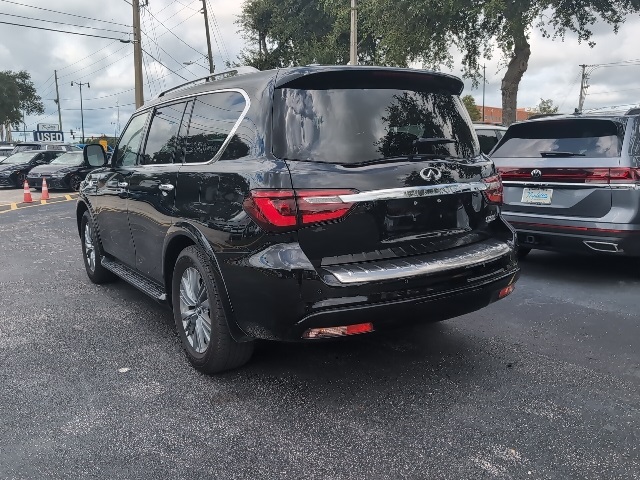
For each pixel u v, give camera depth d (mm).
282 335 3098
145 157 4684
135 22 24562
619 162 5367
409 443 2889
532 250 7723
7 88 64938
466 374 3717
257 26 32656
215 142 3672
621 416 3133
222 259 3303
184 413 3240
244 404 3342
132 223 4742
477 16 17203
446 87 3826
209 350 3598
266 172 3072
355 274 3020
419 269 3154
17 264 7406
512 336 4414
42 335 4566
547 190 5840
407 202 3248
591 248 5555
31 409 3295
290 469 2684
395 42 18125
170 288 4184
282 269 2969
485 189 3707
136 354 4141
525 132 6301
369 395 3436
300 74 3256
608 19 17297
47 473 2666
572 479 2570
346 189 3051
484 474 2617
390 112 3406
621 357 3969
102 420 3164
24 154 23594
